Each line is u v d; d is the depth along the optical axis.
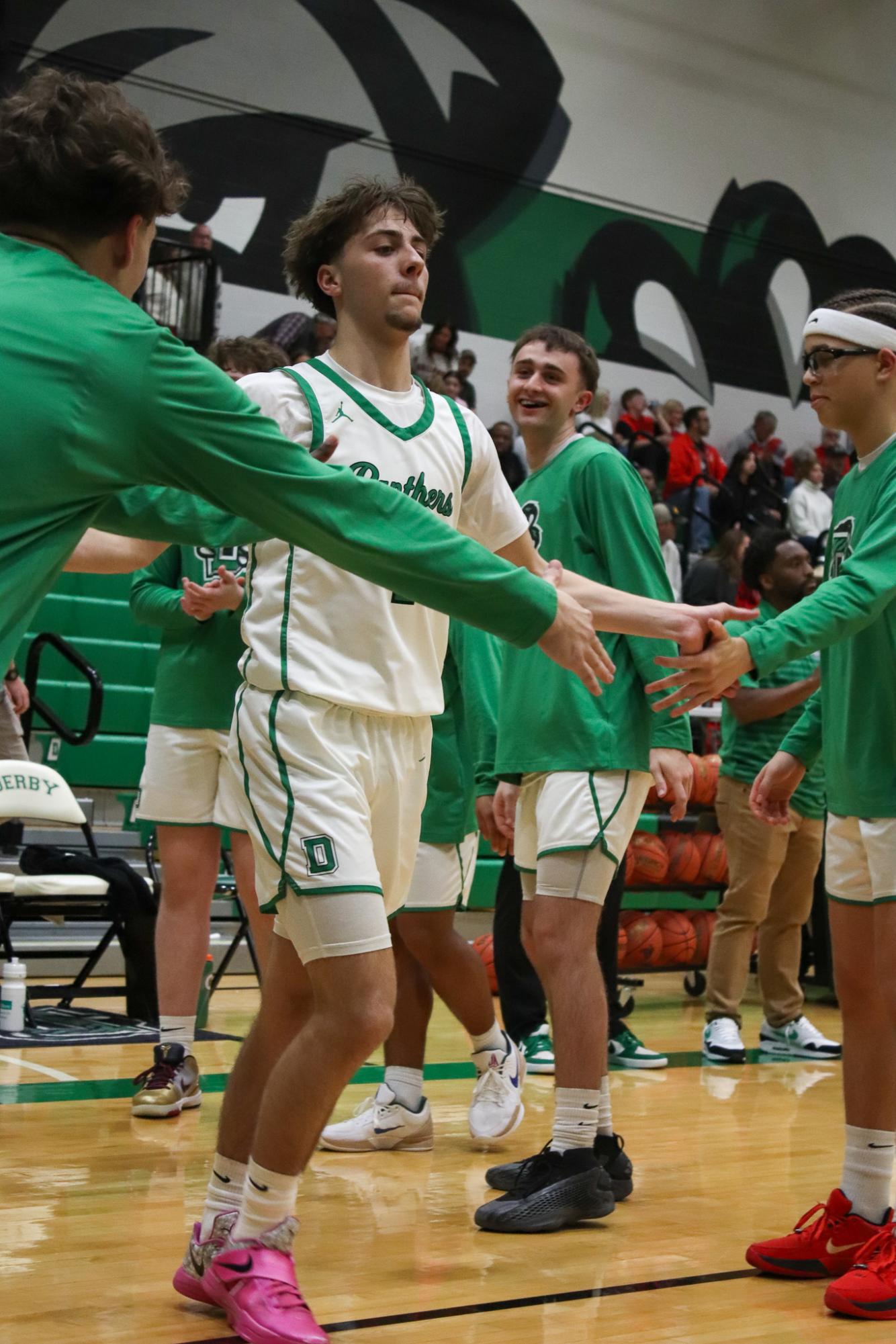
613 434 13.23
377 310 2.30
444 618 2.29
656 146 13.80
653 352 13.77
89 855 6.18
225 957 5.50
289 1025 2.23
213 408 1.54
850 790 2.56
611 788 2.97
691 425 13.78
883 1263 2.45
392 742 2.21
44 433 1.43
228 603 3.72
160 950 3.97
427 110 12.41
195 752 3.93
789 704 5.40
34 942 6.23
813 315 2.73
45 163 1.52
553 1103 4.36
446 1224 2.87
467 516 2.47
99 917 5.33
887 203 15.50
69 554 1.55
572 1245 2.76
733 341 14.31
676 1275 2.58
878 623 2.54
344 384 2.30
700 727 8.94
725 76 14.25
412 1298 2.39
